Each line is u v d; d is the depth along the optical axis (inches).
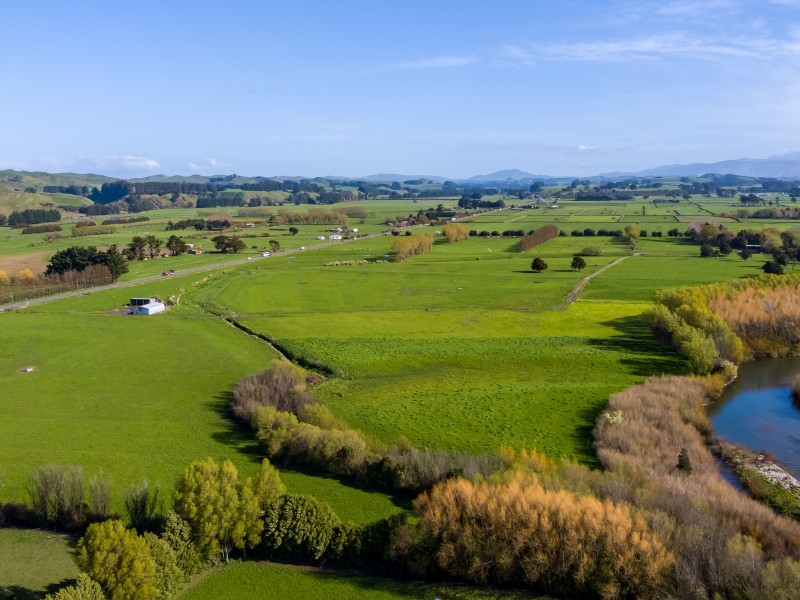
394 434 3041.3
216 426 3169.3
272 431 2824.8
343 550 1995.6
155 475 2564.0
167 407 3452.3
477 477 2235.5
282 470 2645.2
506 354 4340.6
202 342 4773.6
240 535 1968.5
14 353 4453.7
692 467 2623.0
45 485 2174.0
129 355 4443.9
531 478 2175.2
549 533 1892.2
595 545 1854.1
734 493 2401.6
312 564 2009.1
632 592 1782.7
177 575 1808.6
